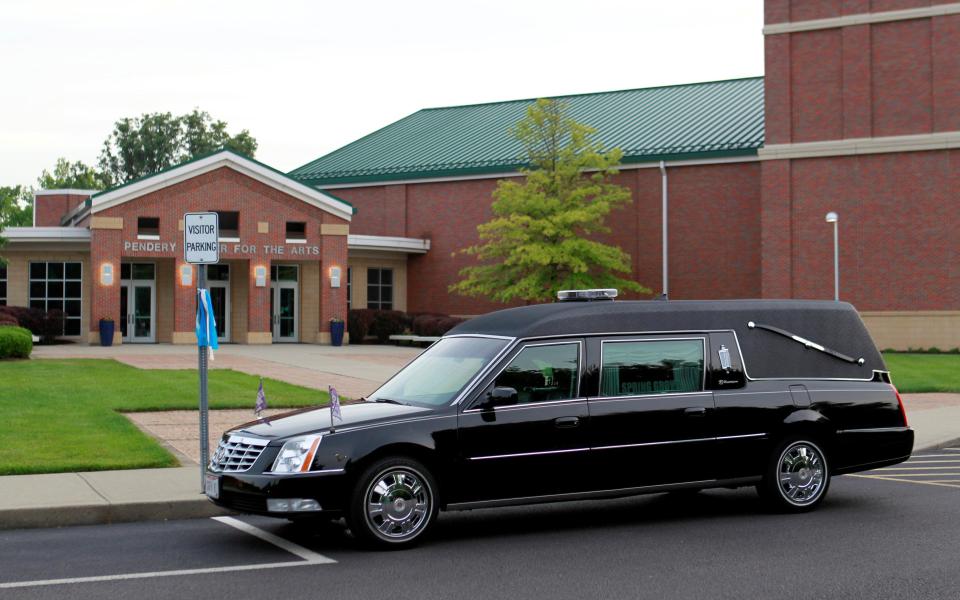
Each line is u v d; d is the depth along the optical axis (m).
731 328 10.77
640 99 52.19
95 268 38.72
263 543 9.36
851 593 7.37
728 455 10.45
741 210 42.53
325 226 43.03
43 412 16.95
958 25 37.06
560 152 41.50
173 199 40.06
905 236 37.94
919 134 37.66
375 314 45.28
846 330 11.33
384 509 9.04
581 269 39.59
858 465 11.09
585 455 9.84
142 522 10.45
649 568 8.23
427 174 49.06
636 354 10.27
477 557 8.71
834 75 38.97
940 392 25.22
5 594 7.48
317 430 9.09
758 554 8.73
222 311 42.94
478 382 9.59
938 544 9.08
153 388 21.34
